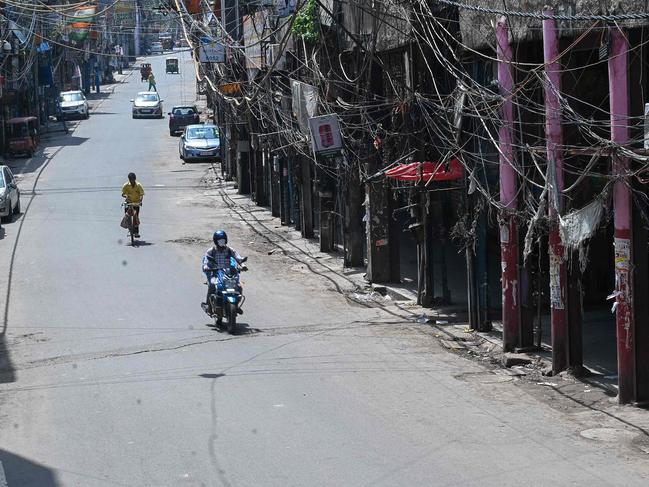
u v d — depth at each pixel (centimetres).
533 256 3431
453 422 2234
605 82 3191
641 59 2273
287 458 1977
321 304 3897
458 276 4359
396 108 3678
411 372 2766
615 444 2048
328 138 4062
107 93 18650
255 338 3278
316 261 4950
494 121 2805
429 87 3569
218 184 8419
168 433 2188
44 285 4331
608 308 3588
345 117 4275
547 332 3219
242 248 5391
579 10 2427
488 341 3156
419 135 3559
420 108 3406
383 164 4041
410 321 3525
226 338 3288
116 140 12056
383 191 4244
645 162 2242
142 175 9012
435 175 3472
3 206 6278
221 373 2775
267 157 7050
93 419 2336
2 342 3325
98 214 6700
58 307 3872
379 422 2239
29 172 9419
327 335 3312
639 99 2281
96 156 10569
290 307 3838
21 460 2028
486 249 3294
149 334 3369
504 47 2831
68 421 2328
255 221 6444
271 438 2123
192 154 9838
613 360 2850
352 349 3083
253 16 5847
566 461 1925
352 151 4244
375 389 2564
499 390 2555
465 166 3002
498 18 2838
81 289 4222
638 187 2383
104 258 4991
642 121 2275
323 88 4425
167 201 7406
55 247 5359
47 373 2873
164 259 4941
